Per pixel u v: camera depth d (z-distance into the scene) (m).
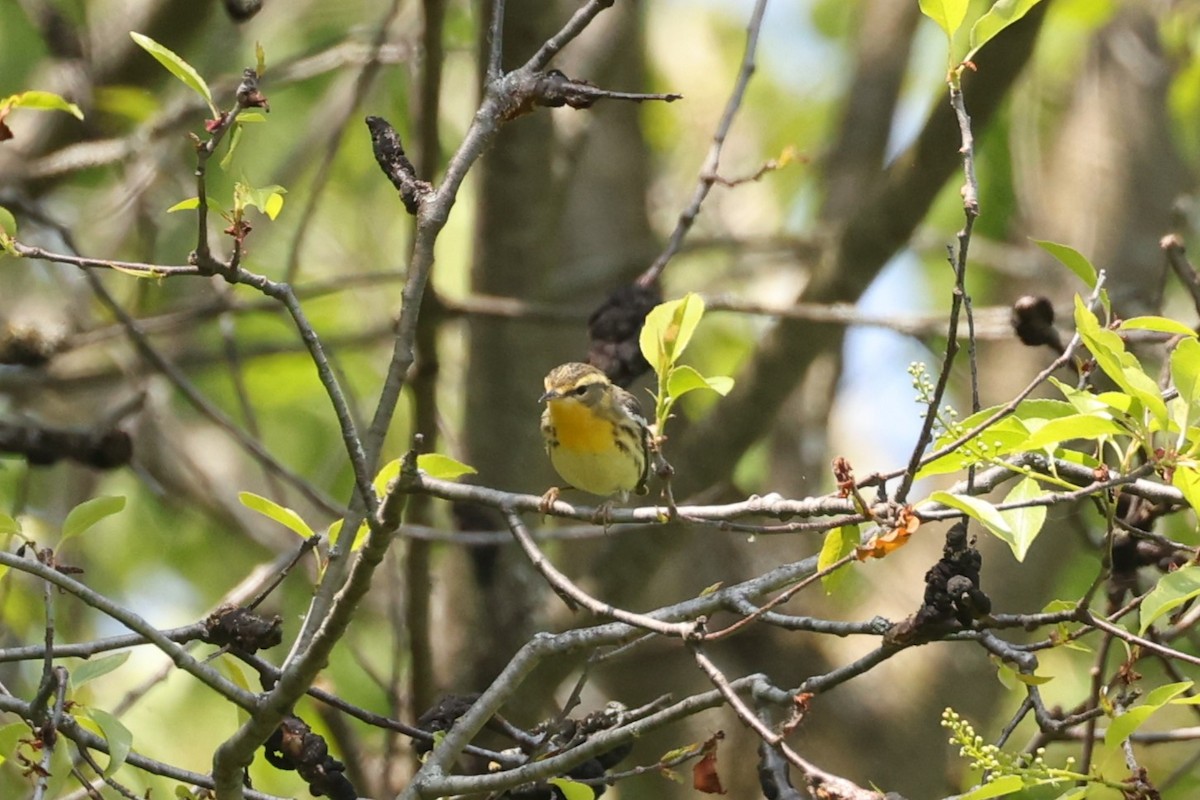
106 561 16.78
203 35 14.92
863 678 14.73
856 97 16.59
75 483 14.78
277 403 17.23
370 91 16.50
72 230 14.22
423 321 11.51
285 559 11.55
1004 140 16.47
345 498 16.92
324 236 17.92
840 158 16.50
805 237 15.65
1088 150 15.52
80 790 8.96
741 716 6.04
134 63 13.88
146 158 13.87
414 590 11.23
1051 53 15.59
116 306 11.75
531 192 12.12
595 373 10.80
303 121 17.77
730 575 15.87
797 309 12.01
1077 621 6.34
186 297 16.72
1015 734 14.76
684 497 12.68
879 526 6.75
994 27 6.76
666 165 18.77
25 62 16.11
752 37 10.74
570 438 10.91
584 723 7.39
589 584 12.45
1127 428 6.35
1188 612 8.46
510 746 11.51
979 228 17.06
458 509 12.54
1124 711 6.61
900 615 14.77
